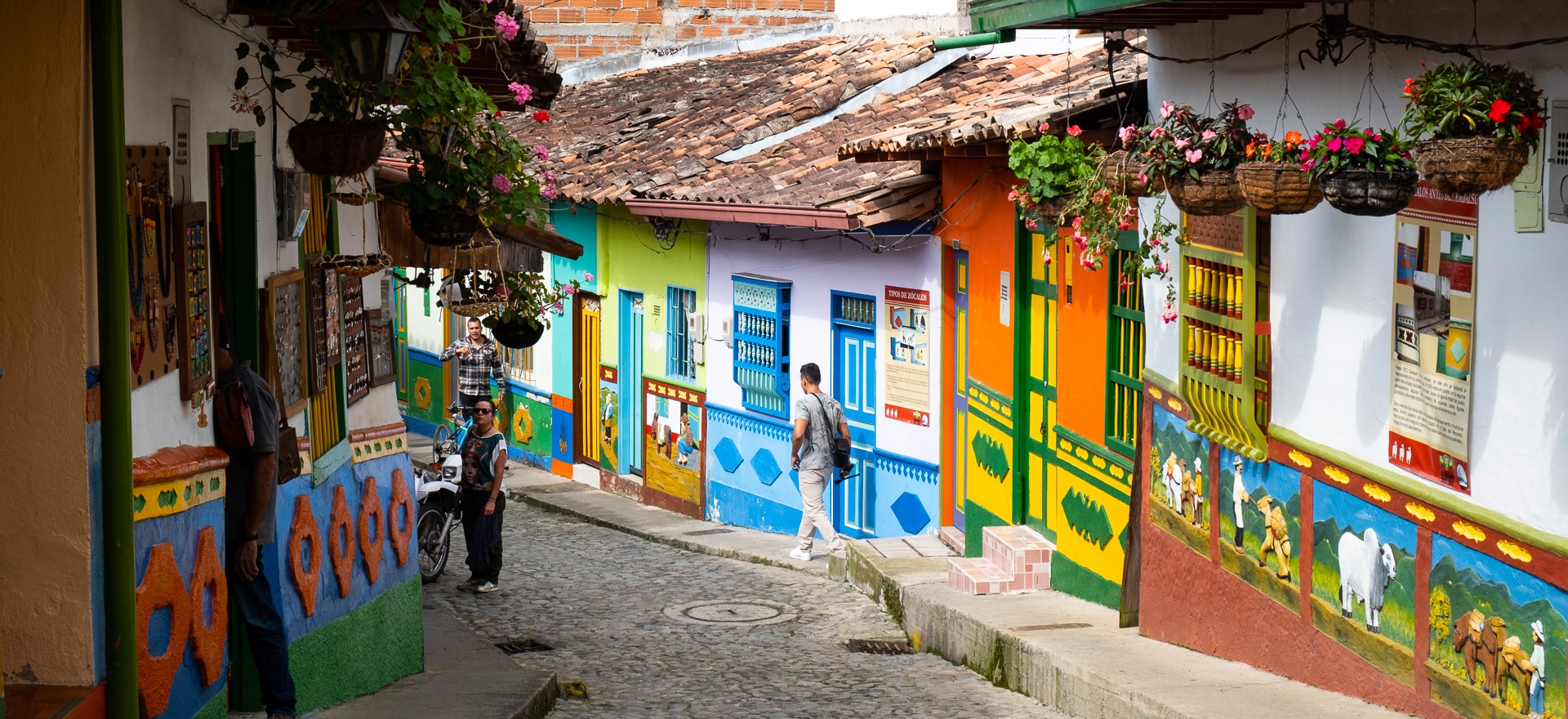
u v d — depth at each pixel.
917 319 13.76
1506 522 5.74
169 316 6.27
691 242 17.28
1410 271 6.43
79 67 5.43
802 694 9.35
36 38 5.42
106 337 5.46
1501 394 5.77
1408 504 6.48
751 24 25.59
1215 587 8.45
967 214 12.58
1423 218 6.32
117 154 5.45
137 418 5.89
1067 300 10.81
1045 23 8.59
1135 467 9.50
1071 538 10.87
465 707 8.15
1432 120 5.36
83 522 5.55
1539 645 5.56
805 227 14.94
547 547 15.73
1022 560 11.08
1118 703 7.64
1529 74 5.51
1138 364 9.77
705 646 10.98
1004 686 9.40
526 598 12.88
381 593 9.10
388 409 9.71
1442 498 6.18
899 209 13.06
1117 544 10.03
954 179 12.85
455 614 12.03
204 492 6.48
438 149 7.39
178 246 6.39
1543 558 5.54
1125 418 9.95
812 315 15.28
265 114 7.57
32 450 5.54
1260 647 7.95
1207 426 8.48
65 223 5.48
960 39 9.30
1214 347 8.41
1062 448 11.01
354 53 6.44
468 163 7.50
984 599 10.77
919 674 9.94
